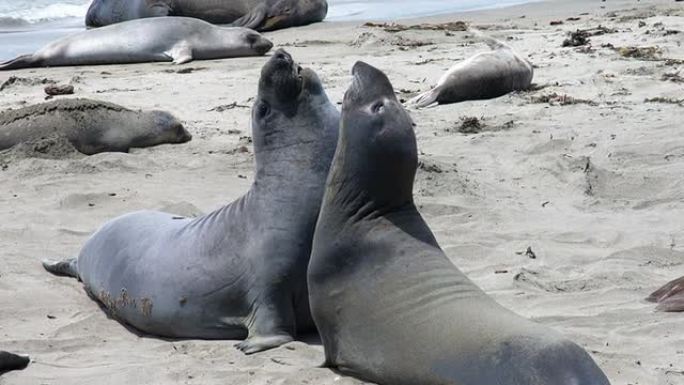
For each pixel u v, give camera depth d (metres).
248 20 77.56
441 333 16.06
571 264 25.58
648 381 18.16
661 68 49.62
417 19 78.94
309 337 21.02
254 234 20.77
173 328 21.66
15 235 28.72
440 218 29.34
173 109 46.19
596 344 20.06
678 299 22.12
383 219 17.78
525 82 47.78
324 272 18.16
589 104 43.25
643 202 31.00
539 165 34.38
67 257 26.77
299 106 21.11
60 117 38.53
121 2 80.62
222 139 40.22
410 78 52.25
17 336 21.50
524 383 14.48
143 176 34.81
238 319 21.00
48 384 18.70
